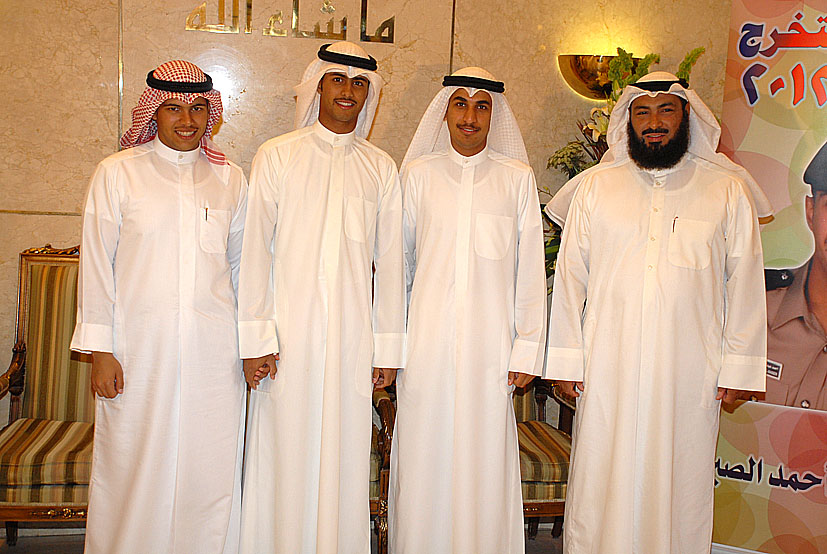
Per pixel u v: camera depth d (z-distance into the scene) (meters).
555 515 2.34
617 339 2.11
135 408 1.98
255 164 2.10
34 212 2.71
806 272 2.52
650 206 2.12
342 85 2.06
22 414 2.58
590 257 2.20
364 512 2.14
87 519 2.03
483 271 2.14
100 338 1.95
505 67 2.92
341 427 2.09
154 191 1.99
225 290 2.07
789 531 2.58
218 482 2.07
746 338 2.10
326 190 2.09
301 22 2.77
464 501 2.12
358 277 2.10
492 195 2.18
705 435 2.12
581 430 2.17
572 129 3.00
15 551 2.59
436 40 2.86
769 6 2.54
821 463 2.53
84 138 2.70
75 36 2.65
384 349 2.14
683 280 2.07
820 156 2.48
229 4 2.72
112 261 2.00
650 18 3.01
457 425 2.11
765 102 2.56
